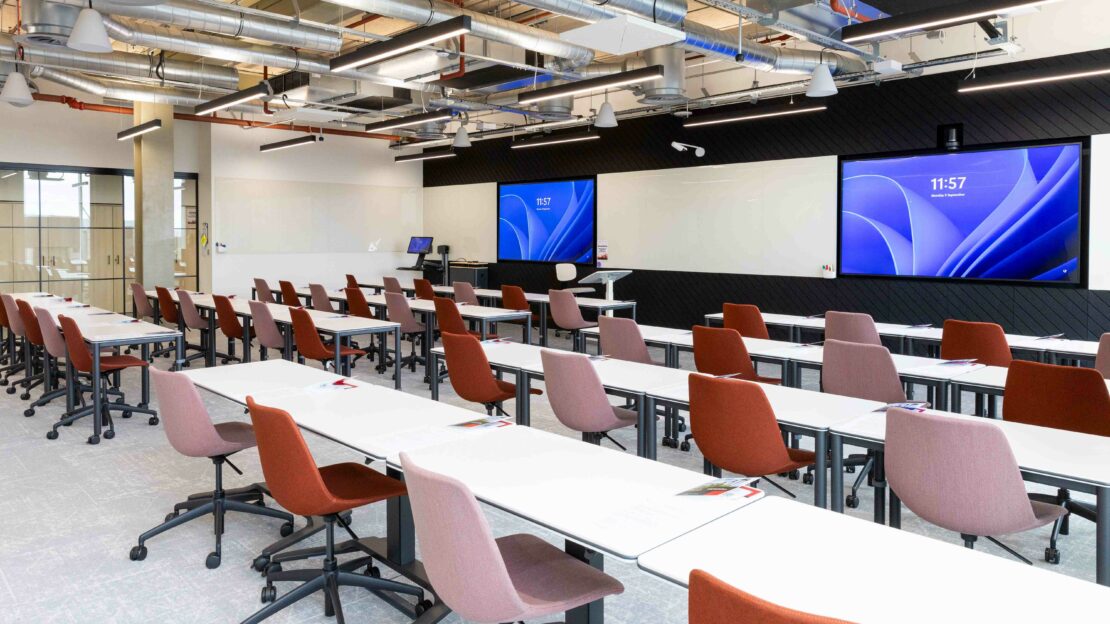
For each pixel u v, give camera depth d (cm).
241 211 1397
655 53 882
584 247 1302
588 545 196
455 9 726
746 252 1084
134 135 1145
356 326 704
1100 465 259
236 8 704
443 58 882
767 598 163
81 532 398
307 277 1484
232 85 984
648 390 393
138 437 587
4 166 1200
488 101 1102
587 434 452
